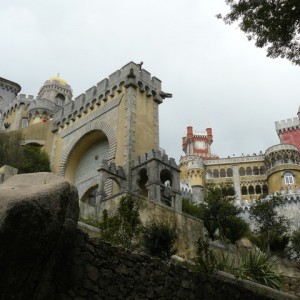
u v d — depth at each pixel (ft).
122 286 29.25
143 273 31.37
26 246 21.47
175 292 33.53
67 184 25.27
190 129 360.89
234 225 93.40
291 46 41.83
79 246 27.25
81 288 26.35
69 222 24.82
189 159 275.18
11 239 21.01
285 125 279.90
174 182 88.63
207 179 273.13
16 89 223.10
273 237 92.94
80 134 117.50
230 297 38.88
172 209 70.59
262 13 41.37
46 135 132.98
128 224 41.01
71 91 211.82
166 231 40.86
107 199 66.23
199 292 35.88
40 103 166.30
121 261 30.04
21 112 182.19
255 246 85.97
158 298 31.78
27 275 21.49
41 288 22.71
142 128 104.12
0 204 21.58
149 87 112.37
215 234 93.91
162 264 33.47
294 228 161.07
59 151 123.44
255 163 270.05
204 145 354.54
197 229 73.41
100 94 116.88
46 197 23.03
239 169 272.31
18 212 21.45
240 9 42.24
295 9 40.09
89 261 27.63
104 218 46.73
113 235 39.47
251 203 161.89
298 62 42.01
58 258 24.16
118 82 112.06
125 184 90.94
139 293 30.32
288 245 104.73
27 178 26.99
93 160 115.65
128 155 95.96
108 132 106.42
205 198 111.04
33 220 21.86
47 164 122.83
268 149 249.34
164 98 117.08
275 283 49.78
